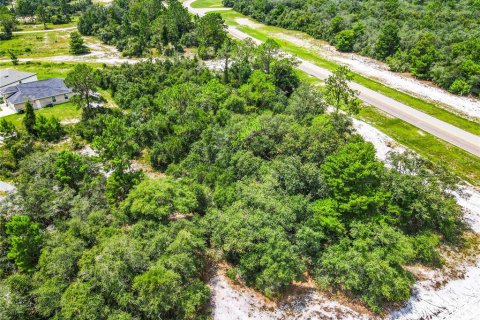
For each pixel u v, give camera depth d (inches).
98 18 5442.9
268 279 1393.9
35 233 1422.2
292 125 2210.9
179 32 4741.6
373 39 4264.3
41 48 4798.2
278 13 5610.2
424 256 1654.8
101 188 1823.3
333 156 1766.7
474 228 1865.2
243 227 1497.3
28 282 1301.7
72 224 1473.9
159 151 2226.9
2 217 1549.0
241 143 2133.4
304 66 3909.9
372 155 1717.5
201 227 1562.5
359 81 3548.2
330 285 1549.0
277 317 1418.6
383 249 1505.9
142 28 4594.0
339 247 1560.0
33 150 2284.7
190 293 1339.8
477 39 3501.5
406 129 2714.1
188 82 3019.2
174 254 1396.4
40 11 5905.5
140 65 3417.8
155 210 1541.6
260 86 2792.8
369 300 1437.0
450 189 1942.7
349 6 5152.6
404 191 1736.0
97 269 1284.4
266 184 1754.4
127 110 2886.3
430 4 4813.0
